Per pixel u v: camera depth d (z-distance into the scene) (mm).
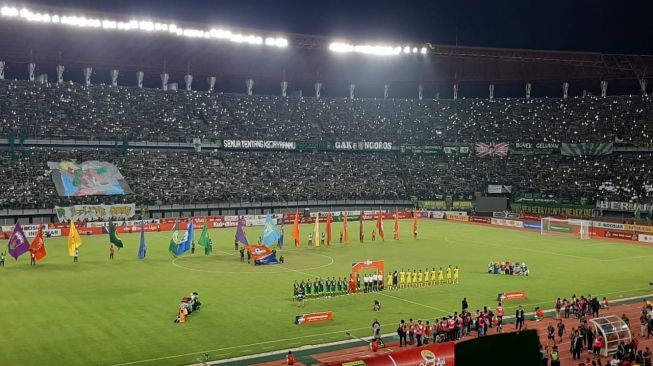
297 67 157375
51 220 106625
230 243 94812
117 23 104625
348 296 59500
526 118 148750
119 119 131500
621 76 144625
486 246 94500
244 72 154625
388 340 45062
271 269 72750
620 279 68812
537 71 151500
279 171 136125
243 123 144500
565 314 52750
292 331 46875
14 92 126500
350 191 135750
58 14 100562
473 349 12711
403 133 152375
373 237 100312
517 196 133625
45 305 53438
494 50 136875
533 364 13266
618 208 117625
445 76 160625
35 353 40469
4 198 104625
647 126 131875
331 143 145625
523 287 64000
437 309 54312
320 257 82188
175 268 72750
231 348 42406
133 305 53906
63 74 157250
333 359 40438
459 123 153375
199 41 131750
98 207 109000
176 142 132375
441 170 145250
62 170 115312
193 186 123375
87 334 44969
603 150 132750
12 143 116562
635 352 38844
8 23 114438
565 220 112750
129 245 91688
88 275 67625
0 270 70125
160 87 174000
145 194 117312
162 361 39406
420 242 98312
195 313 51688
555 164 137625
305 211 126688
